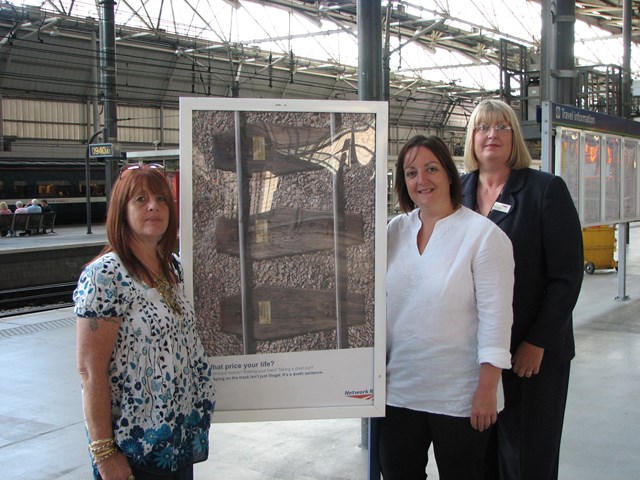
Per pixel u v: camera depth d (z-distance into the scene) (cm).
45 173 2591
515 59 2858
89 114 3097
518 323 252
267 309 225
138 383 189
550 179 253
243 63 3134
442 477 232
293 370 228
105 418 186
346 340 228
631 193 797
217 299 223
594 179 679
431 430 231
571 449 375
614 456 365
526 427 254
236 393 226
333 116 223
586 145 654
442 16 2512
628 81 1573
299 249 225
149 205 195
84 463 367
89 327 185
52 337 674
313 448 382
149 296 194
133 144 3241
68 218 2677
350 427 416
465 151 276
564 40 1011
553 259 247
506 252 221
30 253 1470
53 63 2808
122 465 188
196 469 353
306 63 3388
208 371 211
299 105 222
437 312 223
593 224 685
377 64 369
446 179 229
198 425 207
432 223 233
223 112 220
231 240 222
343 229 226
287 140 223
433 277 224
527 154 263
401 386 232
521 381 254
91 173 2752
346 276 227
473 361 224
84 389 186
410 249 235
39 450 386
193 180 220
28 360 586
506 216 254
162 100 3303
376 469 250
